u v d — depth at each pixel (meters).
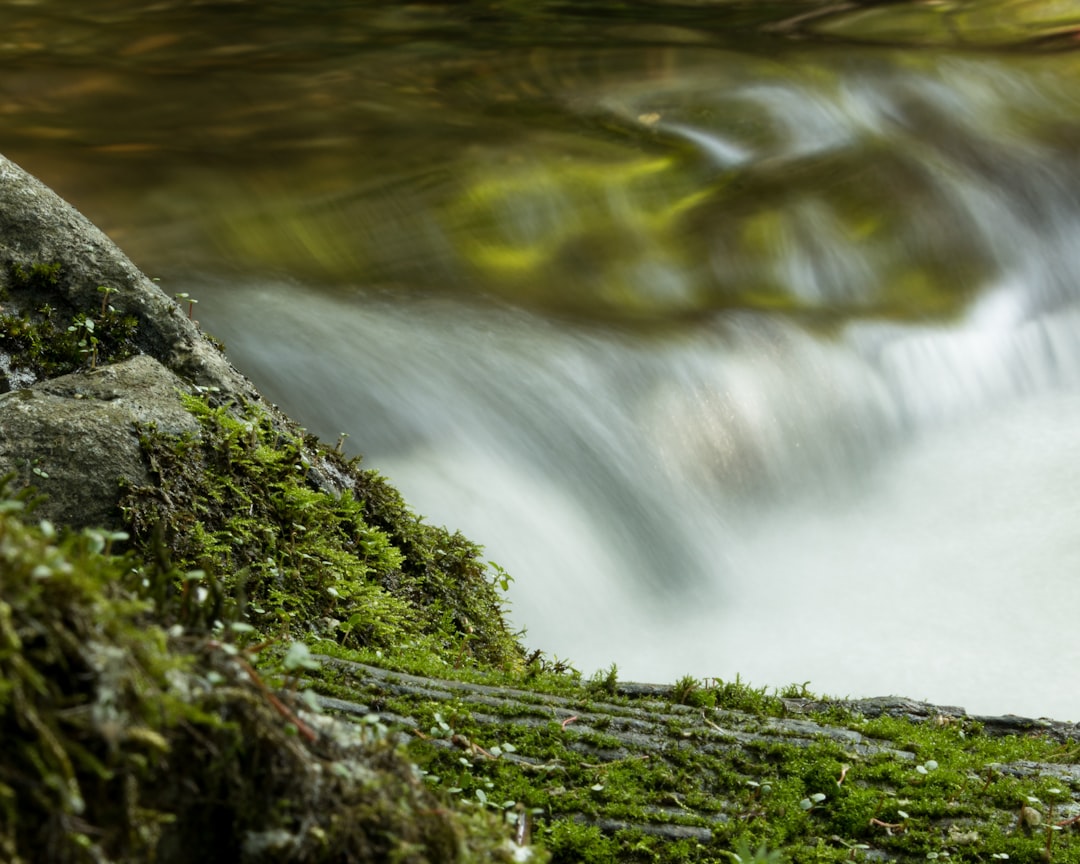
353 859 1.96
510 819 3.17
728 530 11.89
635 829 3.40
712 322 13.69
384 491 5.86
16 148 14.21
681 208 15.40
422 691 3.95
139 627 1.85
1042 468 13.20
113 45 17.95
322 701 3.68
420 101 17.05
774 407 12.99
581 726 3.93
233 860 1.88
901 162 16.86
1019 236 16.36
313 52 18.41
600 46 19.64
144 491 4.43
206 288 12.32
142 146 14.77
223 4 20.09
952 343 14.65
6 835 1.56
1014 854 3.48
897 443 13.68
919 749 4.12
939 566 11.54
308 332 11.97
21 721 1.58
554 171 15.59
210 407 5.11
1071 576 11.07
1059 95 19.02
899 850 3.49
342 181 14.62
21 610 1.62
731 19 21.19
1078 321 15.86
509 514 10.66
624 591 10.82
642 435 12.09
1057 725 4.90
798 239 15.22
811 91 18.41
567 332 12.90
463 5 21.02
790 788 3.71
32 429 4.43
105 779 1.69
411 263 13.60
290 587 4.71
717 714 4.23
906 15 21.56
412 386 11.59
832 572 11.58
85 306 5.24
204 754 1.85
